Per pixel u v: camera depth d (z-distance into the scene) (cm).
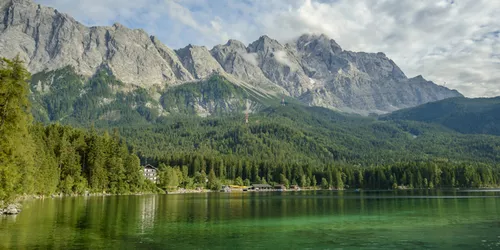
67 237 5078
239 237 5372
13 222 6359
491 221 7194
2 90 6150
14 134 6512
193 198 15425
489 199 13812
